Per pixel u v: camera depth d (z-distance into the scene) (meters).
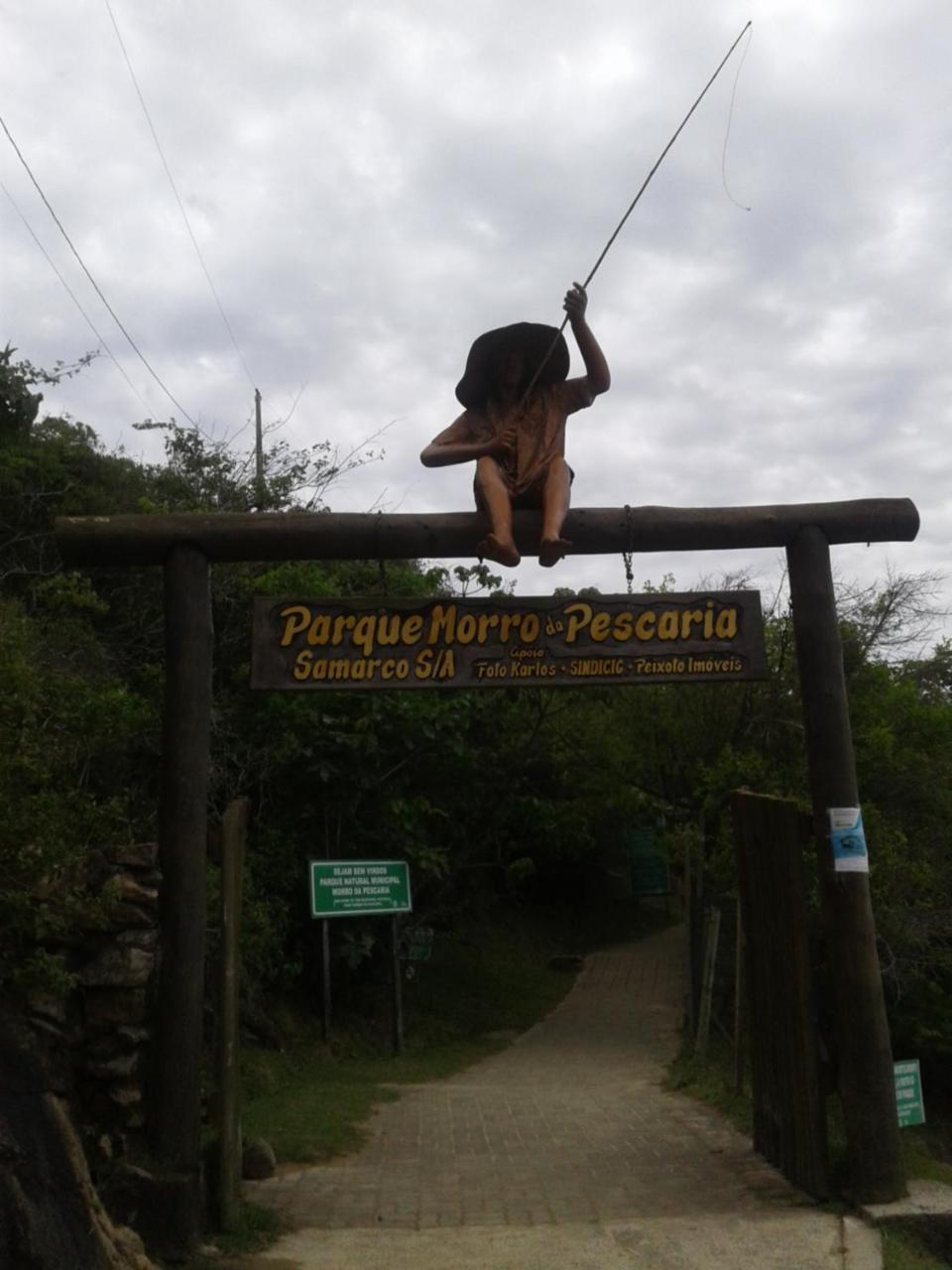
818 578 6.80
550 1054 15.15
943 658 17.61
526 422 6.86
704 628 6.76
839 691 6.71
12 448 13.85
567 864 26.48
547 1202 6.62
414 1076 12.80
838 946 6.45
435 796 16.42
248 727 13.67
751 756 14.49
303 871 14.36
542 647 6.69
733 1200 6.46
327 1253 5.62
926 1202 6.12
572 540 6.78
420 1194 6.87
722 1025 13.98
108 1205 5.50
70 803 6.07
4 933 5.47
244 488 16.20
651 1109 9.71
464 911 21.89
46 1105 4.68
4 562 13.19
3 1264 4.13
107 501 14.29
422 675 6.62
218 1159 6.00
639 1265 5.34
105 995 5.89
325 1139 8.38
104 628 13.34
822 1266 5.25
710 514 6.82
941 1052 13.30
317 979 14.86
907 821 14.19
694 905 15.08
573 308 6.54
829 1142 7.13
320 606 6.64
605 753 18.45
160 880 6.17
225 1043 6.04
